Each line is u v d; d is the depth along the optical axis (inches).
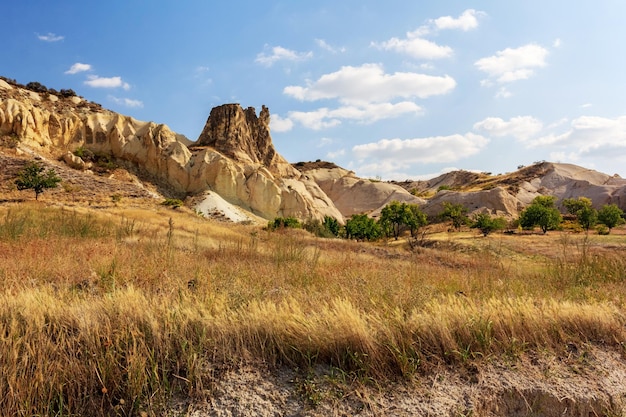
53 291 184.4
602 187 3634.4
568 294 242.7
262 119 4616.1
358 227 1924.2
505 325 167.3
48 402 110.6
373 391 125.6
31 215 530.3
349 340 140.6
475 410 122.8
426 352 146.1
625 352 164.4
